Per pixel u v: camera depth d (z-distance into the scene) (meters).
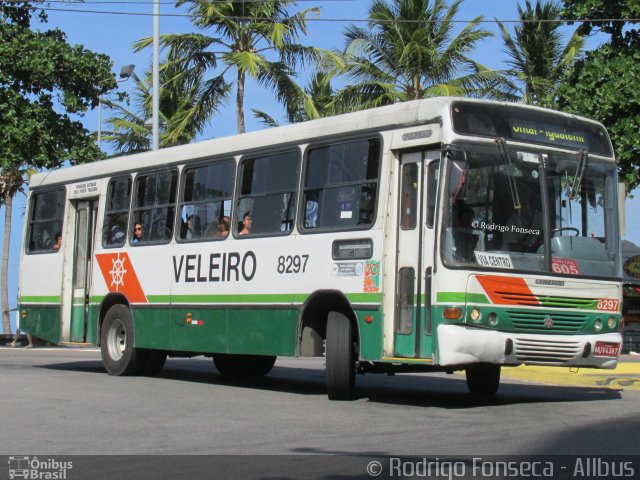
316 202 12.36
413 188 11.29
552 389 14.41
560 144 11.45
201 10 30.34
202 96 31.61
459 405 11.71
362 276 11.54
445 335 10.45
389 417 10.48
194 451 8.44
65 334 16.84
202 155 14.41
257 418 10.48
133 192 15.67
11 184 36.06
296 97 31.42
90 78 24.06
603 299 11.38
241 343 13.23
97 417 10.59
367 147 11.77
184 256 14.41
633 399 12.47
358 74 31.77
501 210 10.85
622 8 18.75
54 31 24.53
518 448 8.30
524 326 10.78
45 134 23.42
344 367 11.86
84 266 16.73
